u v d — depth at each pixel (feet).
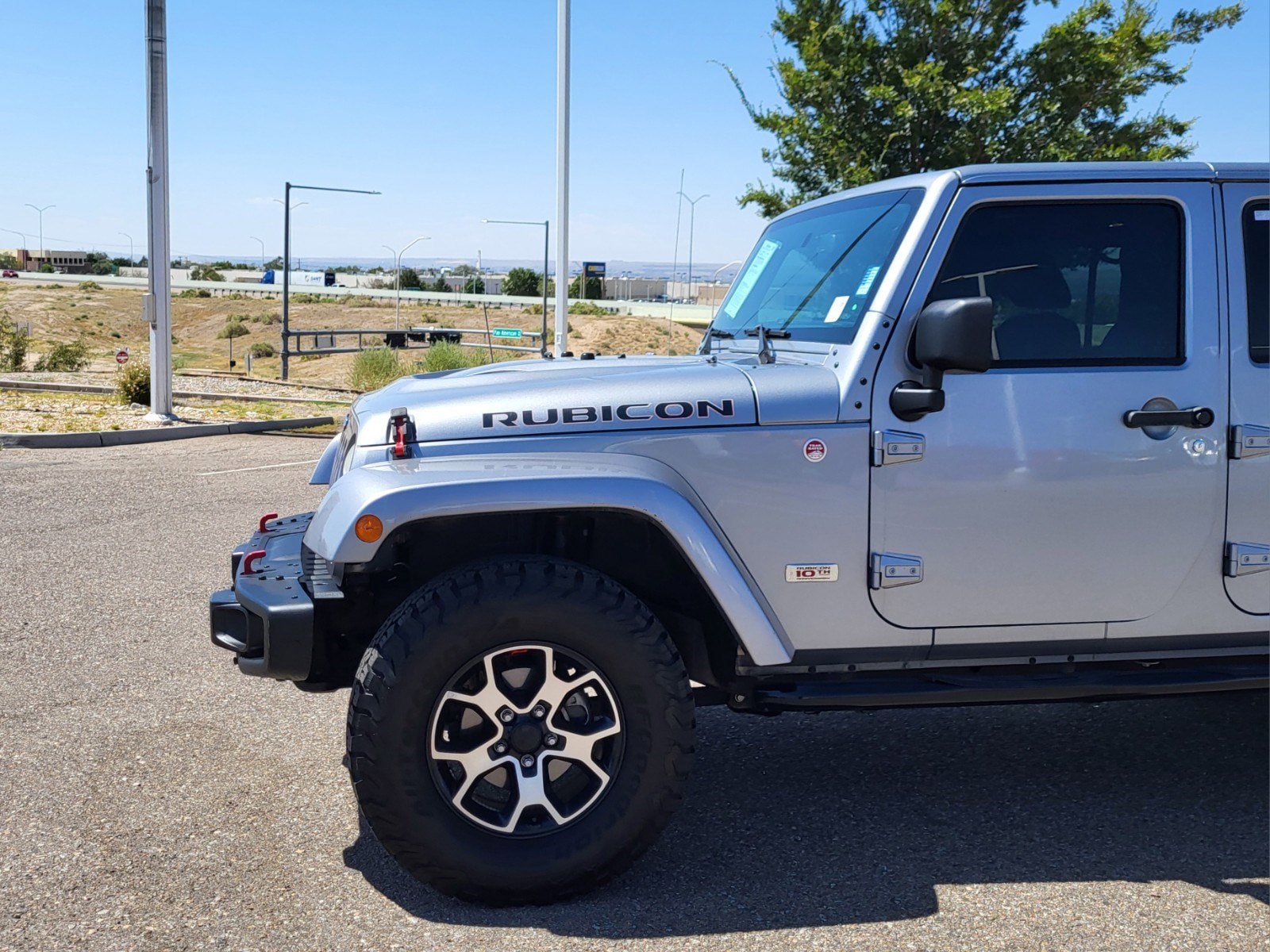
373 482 9.86
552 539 11.25
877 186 12.45
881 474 10.69
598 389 10.73
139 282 544.21
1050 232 11.09
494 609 9.71
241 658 10.94
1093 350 11.10
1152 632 11.32
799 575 10.72
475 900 10.09
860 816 12.33
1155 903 10.28
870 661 11.15
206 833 11.64
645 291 480.64
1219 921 9.93
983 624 11.06
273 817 12.05
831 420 10.63
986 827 12.04
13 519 28.22
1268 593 11.38
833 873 10.91
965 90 38.68
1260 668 11.57
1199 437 11.08
